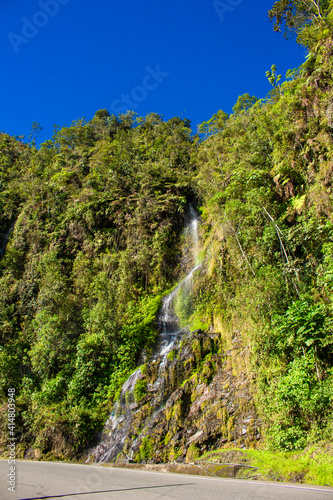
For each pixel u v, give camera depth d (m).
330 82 14.51
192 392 12.56
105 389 16.11
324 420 7.81
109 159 32.69
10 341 21.75
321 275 10.65
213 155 27.58
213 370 13.09
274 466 6.50
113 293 20.56
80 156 40.09
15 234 29.41
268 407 9.30
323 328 8.95
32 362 18.80
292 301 10.98
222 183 22.16
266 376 10.08
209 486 5.80
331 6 16.55
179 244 23.56
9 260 26.98
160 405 13.30
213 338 14.52
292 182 15.21
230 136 28.20
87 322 20.16
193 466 7.77
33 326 21.56
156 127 43.88
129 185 28.09
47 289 22.41
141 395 14.03
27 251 27.64
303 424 8.22
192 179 27.28
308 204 13.14
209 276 17.55
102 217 26.23
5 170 41.44
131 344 17.56
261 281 11.85
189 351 14.38
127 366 16.84
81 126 48.72
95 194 28.47
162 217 24.67
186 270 21.70
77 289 22.83
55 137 46.50
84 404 15.63
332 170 12.51
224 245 16.91
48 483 6.91
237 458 7.71
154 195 26.38
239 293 13.96
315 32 16.03
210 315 16.23
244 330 12.73
